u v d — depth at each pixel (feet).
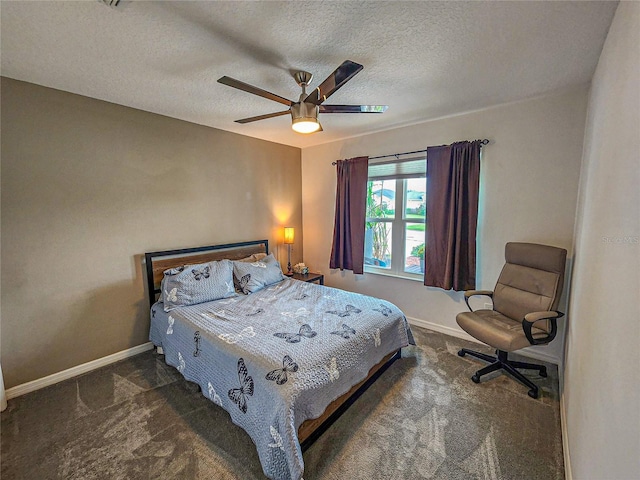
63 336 7.68
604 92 4.96
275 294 9.64
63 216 7.53
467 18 4.66
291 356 5.67
